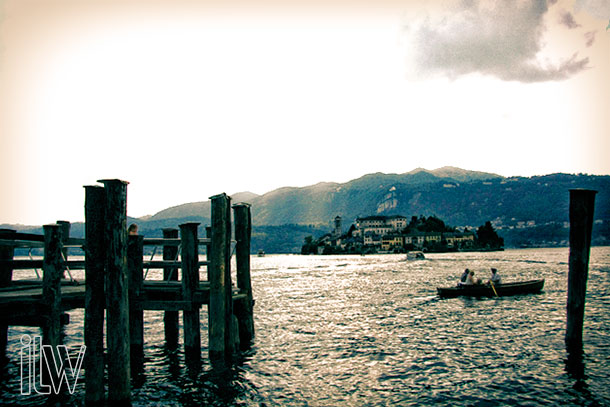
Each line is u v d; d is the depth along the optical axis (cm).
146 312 2827
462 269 7388
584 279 1590
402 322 2292
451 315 2462
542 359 1530
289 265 12588
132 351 1566
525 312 2502
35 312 1188
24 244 1209
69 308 1305
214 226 1396
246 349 1725
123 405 1012
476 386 1276
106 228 1000
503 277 5362
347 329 2139
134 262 1447
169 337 1762
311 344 1817
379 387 1280
